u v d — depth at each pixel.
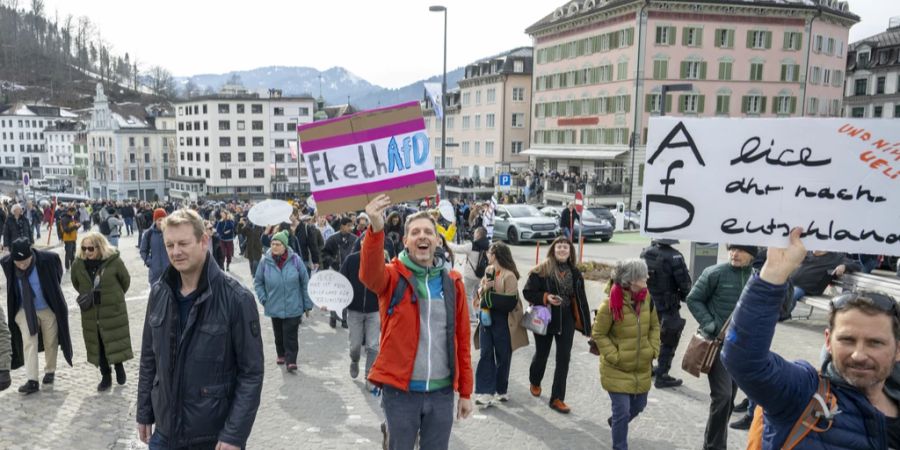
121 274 7.50
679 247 23.92
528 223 26.62
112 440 6.11
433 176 4.30
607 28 54.97
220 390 3.66
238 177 107.62
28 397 7.28
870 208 2.70
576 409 7.10
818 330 10.84
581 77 58.69
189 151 110.94
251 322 3.71
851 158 2.70
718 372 5.60
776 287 2.55
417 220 4.19
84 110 154.12
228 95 105.94
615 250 24.47
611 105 54.84
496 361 7.21
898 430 2.54
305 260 13.62
